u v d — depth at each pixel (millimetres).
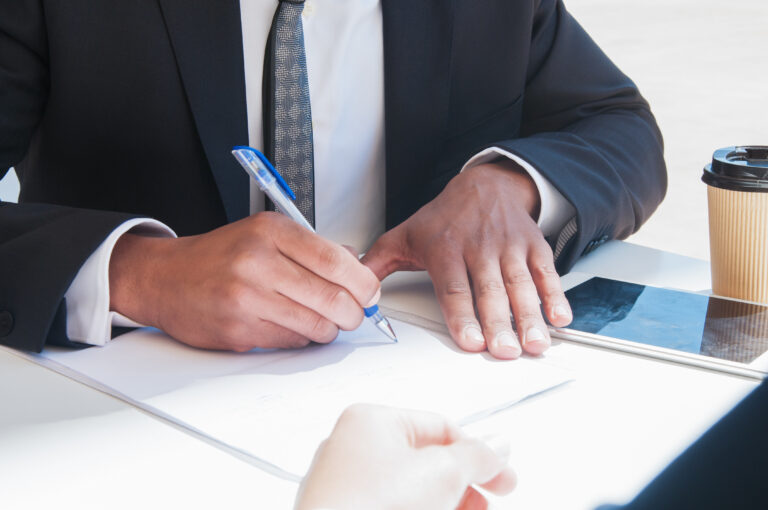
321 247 646
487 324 667
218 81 916
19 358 658
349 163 1038
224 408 549
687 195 2977
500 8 1077
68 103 925
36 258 686
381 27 1017
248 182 956
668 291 788
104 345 683
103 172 956
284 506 437
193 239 701
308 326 650
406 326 715
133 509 435
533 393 571
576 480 464
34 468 479
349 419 350
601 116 1099
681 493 497
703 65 4980
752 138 3516
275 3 946
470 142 1126
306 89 923
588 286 805
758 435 580
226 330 647
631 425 532
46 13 897
